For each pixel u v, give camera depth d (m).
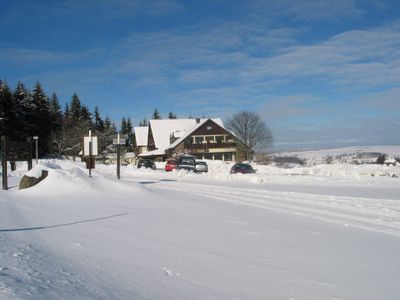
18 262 6.15
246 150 84.12
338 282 6.82
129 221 11.28
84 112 118.81
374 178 30.72
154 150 94.12
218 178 32.25
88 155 24.36
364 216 13.38
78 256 7.16
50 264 6.33
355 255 8.55
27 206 13.44
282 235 10.27
